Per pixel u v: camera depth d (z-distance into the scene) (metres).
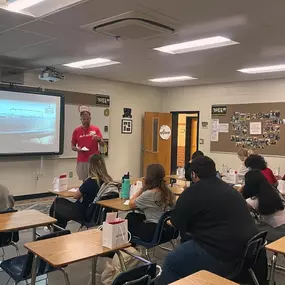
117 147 8.47
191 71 6.62
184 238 2.79
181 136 9.80
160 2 3.09
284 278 3.50
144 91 9.00
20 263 2.68
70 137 7.49
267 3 3.06
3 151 6.38
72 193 4.22
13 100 6.48
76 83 7.53
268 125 7.39
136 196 3.57
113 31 4.00
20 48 5.06
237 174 5.46
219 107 8.23
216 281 1.81
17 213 3.18
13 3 3.35
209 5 3.14
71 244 2.37
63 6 3.31
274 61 5.54
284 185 4.99
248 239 2.35
